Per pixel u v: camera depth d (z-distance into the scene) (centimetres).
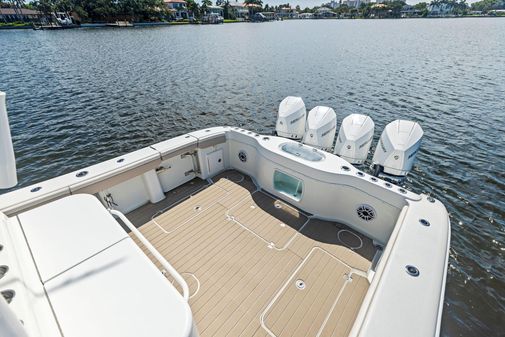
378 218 297
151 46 2956
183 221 337
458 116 947
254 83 1492
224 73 1742
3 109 117
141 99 1221
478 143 752
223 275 265
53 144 806
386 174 416
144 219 340
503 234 456
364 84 1427
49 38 3634
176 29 5294
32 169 689
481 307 348
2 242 171
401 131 407
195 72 1777
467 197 543
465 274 391
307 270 270
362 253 291
